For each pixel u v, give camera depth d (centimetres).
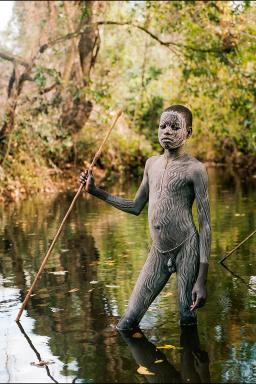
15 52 1706
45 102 1720
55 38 1739
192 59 1692
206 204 562
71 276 762
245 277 736
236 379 457
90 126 2078
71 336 555
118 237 993
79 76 1798
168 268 573
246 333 549
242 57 1609
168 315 604
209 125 2077
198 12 1669
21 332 569
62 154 1917
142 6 1784
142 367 483
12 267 816
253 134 1595
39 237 1012
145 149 2169
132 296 577
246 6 1556
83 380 463
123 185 1795
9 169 1616
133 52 2139
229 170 2288
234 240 938
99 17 1834
